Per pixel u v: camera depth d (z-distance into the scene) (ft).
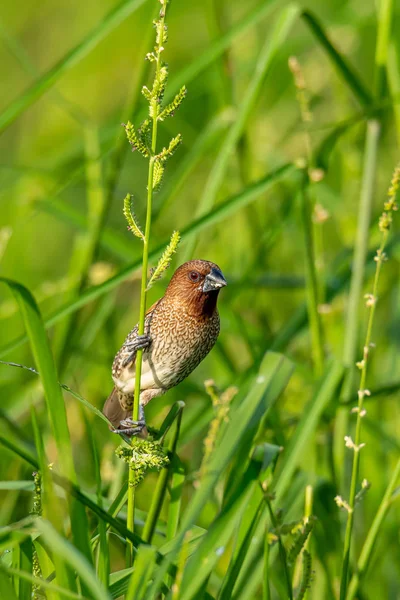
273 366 19.66
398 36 39.40
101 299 37.78
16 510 31.89
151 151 18.63
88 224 38.91
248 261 42.09
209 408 30.96
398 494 21.43
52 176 40.57
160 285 38.55
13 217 45.80
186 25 59.62
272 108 49.42
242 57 46.75
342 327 36.42
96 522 24.73
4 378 41.73
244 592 19.13
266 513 19.58
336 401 28.04
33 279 52.54
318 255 33.37
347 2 48.96
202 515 30.35
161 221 50.98
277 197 46.03
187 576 17.16
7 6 63.87
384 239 20.71
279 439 28.22
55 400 16.60
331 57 30.17
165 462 19.31
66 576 16.81
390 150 46.24
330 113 48.08
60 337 36.63
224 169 30.68
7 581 16.47
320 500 26.96
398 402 34.37
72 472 16.74
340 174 49.93
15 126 62.28
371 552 21.47
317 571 26.84
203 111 54.44
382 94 32.07
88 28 62.64
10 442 18.61
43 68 63.52
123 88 59.62
